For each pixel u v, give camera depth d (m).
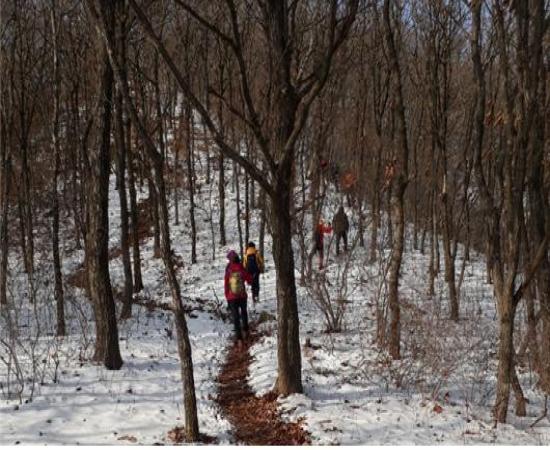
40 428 6.29
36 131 21.31
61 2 12.75
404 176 9.30
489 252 6.96
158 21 16.03
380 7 14.04
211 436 6.46
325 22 10.38
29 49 14.32
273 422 6.90
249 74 16.19
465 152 13.94
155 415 6.96
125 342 10.11
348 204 21.31
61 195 22.31
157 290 16.64
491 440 6.32
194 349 10.48
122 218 12.01
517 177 6.43
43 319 11.20
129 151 15.92
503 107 6.65
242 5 16.22
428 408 7.25
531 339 8.12
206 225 23.53
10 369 7.64
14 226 21.39
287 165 7.18
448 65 15.58
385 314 10.68
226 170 28.59
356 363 9.01
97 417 6.72
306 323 12.05
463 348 8.98
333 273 16.42
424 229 20.17
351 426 6.61
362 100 19.84
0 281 12.84
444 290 15.22
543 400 7.86
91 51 13.74
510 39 7.10
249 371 9.04
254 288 14.49
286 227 7.38
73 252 20.56
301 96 7.39
